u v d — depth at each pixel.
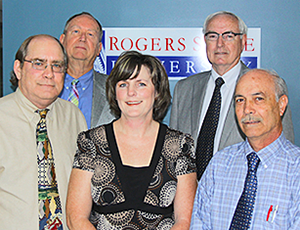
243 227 1.40
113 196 1.47
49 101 1.80
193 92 2.47
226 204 1.48
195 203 1.54
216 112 2.26
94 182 1.49
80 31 2.47
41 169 1.74
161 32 2.83
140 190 1.47
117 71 1.52
